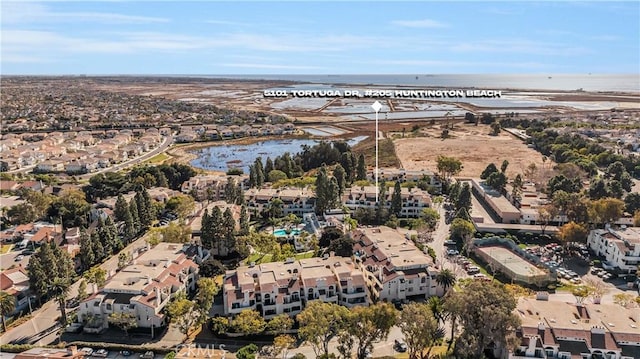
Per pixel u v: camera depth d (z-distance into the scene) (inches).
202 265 7199.8
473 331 4950.8
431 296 6535.4
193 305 5821.9
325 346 5142.7
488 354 5290.4
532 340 4916.3
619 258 7278.5
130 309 5826.8
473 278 7076.8
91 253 7623.0
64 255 6924.2
